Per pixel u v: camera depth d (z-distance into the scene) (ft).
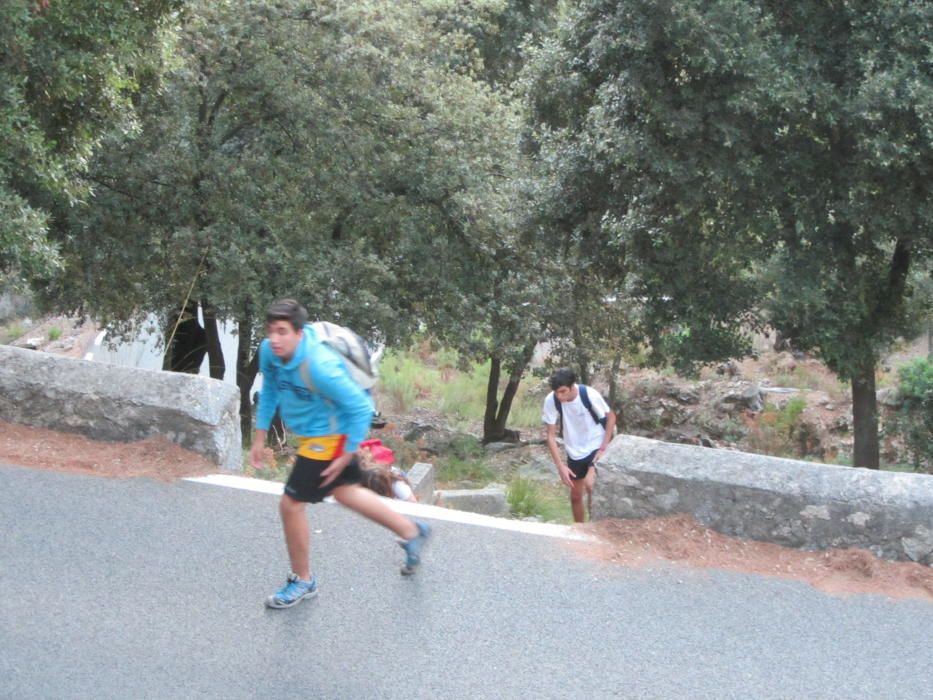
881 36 35.99
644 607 14.90
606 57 38.86
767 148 38.86
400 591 14.89
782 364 76.89
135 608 13.97
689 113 36.63
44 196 37.01
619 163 41.81
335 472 13.19
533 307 52.80
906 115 35.04
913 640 14.35
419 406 74.28
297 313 12.78
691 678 13.16
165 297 47.88
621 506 17.08
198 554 15.64
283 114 46.11
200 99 46.21
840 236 41.45
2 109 25.30
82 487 17.62
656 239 41.93
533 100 46.70
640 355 73.10
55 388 19.31
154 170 43.24
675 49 36.42
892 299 44.37
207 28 42.86
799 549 16.51
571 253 51.16
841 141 38.63
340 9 44.65
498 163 49.65
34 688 11.98
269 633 13.55
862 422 46.62
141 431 19.10
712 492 16.76
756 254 41.68
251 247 44.75
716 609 14.94
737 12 35.37
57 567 14.96
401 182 48.83
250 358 55.16
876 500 16.16
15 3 23.99
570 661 13.38
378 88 46.68
